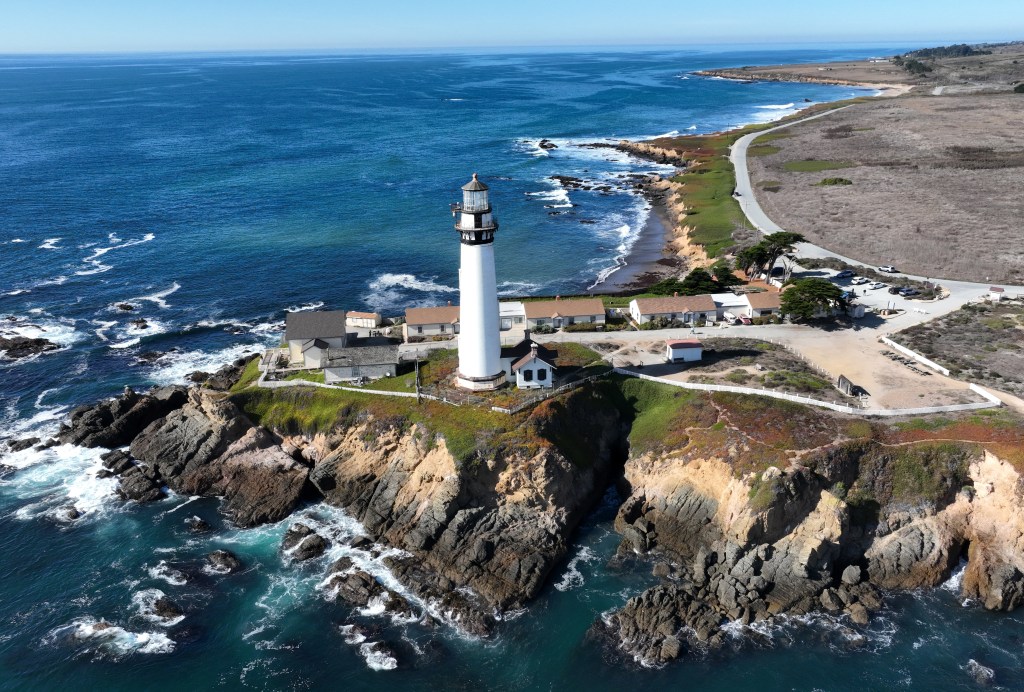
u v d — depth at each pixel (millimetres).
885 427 60062
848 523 53875
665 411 66500
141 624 50875
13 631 50406
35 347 91375
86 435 71438
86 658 48406
